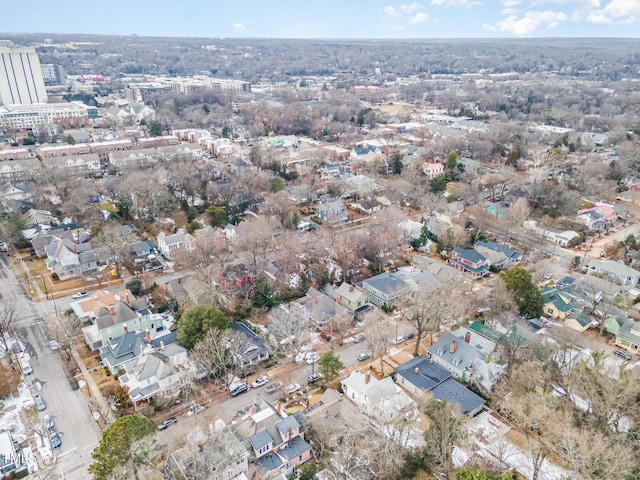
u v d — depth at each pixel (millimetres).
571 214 149750
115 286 110812
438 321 89000
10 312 97062
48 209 146875
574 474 59062
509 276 96375
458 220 142000
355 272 116188
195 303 97875
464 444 66062
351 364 86375
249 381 82188
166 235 127562
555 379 77750
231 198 153500
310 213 156875
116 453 56406
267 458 63656
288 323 90500
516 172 189500
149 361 78250
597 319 97750
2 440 66500
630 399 66375
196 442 64875
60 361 85938
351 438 65500
